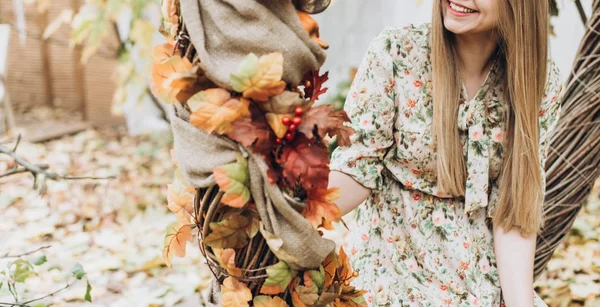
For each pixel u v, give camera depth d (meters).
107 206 3.86
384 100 1.93
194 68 1.57
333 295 1.66
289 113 1.57
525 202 1.95
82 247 3.25
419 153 1.94
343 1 5.22
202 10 1.58
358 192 1.95
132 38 4.05
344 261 1.76
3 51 5.26
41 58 6.43
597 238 3.27
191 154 1.61
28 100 6.64
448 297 1.96
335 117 1.60
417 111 1.93
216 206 1.62
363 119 1.93
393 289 1.99
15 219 3.62
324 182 1.57
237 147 1.58
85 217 3.69
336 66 5.34
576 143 2.30
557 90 2.01
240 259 1.67
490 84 1.94
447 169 1.91
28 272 2.16
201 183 1.61
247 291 1.65
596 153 2.29
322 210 1.61
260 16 1.56
